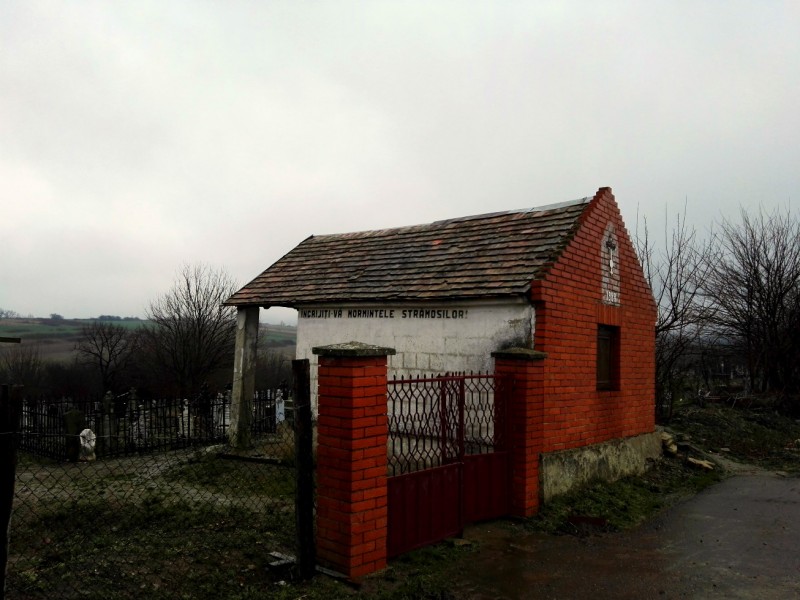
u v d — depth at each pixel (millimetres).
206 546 6070
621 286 10172
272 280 12531
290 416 11797
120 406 13414
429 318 9273
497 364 7789
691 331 17891
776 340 19766
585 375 9047
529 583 5574
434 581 5496
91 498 8258
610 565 6059
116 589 5023
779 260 20000
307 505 5363
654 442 10938
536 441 7645
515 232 9805
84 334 35344
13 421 3904
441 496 6492
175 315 31547
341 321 10602
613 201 10078
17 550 6051
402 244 11602
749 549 6578
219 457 11023
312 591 5059
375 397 5523
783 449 13250
